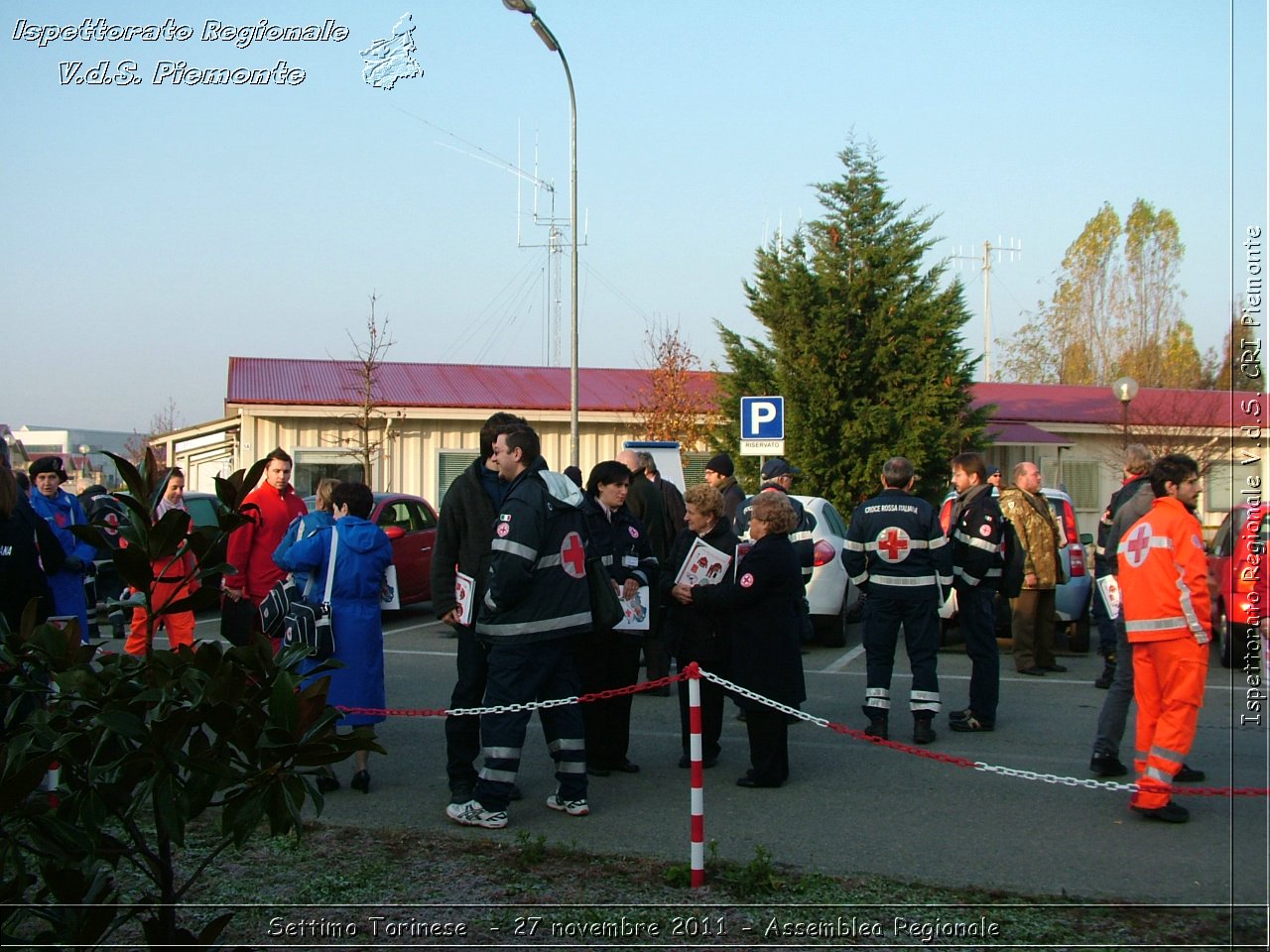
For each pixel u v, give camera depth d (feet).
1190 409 79.10
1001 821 19.58
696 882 16.17
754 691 21.83
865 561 26.17
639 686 18.42
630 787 22.17
